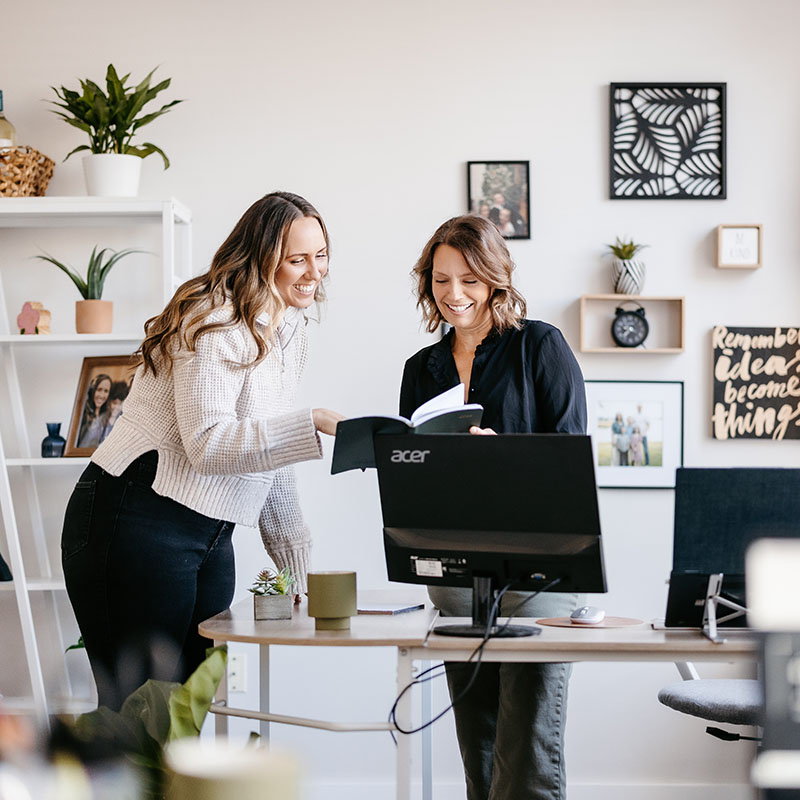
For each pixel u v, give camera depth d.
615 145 3.30
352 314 3.29
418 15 3.32
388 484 1.90
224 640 1.84
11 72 3.32
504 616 2.21
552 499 1.78
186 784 0.77
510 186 3.29
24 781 0.75
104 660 2.16
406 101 3.32
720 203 3.30
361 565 3.27
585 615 1.99
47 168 3.19
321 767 3.24
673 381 3.29
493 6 3.32
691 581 1.81
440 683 3.21
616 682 3.24
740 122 3.31
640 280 3.22
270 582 2.10
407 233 3.30
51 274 3.30
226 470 2.02
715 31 3.32
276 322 2.15
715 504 1.79
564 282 3.29
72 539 2.18
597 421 3.28
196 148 3.31
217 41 3.33
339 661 3.25
